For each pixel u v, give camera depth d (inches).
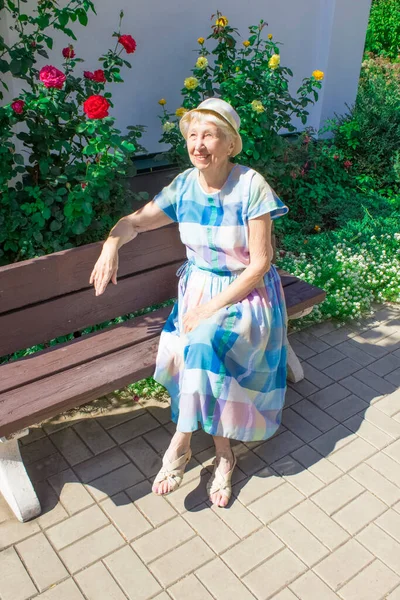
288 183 211.8
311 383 140.9
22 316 108.8
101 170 142.3
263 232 102.5
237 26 224.7
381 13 483.8
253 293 108.7
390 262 185.6
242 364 107.5
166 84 213.5
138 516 106.3
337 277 173.3
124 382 106.9
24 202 153.1
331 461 119.1
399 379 143.3
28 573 96.0
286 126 203.3
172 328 115.2
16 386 102.7
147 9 197.8
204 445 122.3
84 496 110.0
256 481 114.1
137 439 123.3
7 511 106.9
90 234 153.4
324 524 105.7
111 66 166.9
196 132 98.3
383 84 270.4
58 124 155.9
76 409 130.5
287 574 96.7
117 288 121.1
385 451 122.0
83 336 118.3
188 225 108.0
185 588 94.1
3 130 145.2
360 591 94.2
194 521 105.6
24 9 169.8
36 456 118.4
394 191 244.1
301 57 250.1
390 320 167.5
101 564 97.7
